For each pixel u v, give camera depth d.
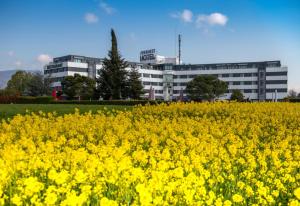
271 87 167.75
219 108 34.12
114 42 93.19
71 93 117.75
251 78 170.25
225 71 173.25
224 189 10.55
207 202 8.70
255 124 25.88
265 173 12.52
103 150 13.39
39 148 14.70
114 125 22.97
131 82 97.31
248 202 9.85
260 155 14.27
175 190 9.34
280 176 12.19
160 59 191.50
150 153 13.91
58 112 33.94
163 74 177.12
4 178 9.57
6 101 56.06
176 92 178.00
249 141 18.02
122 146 15.44
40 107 37.09
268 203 9.72
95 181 9.95
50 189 8.37
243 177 11.86
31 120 25.12
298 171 13.48
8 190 9.51
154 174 9.65
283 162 13.43
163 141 19.12
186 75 177.25
